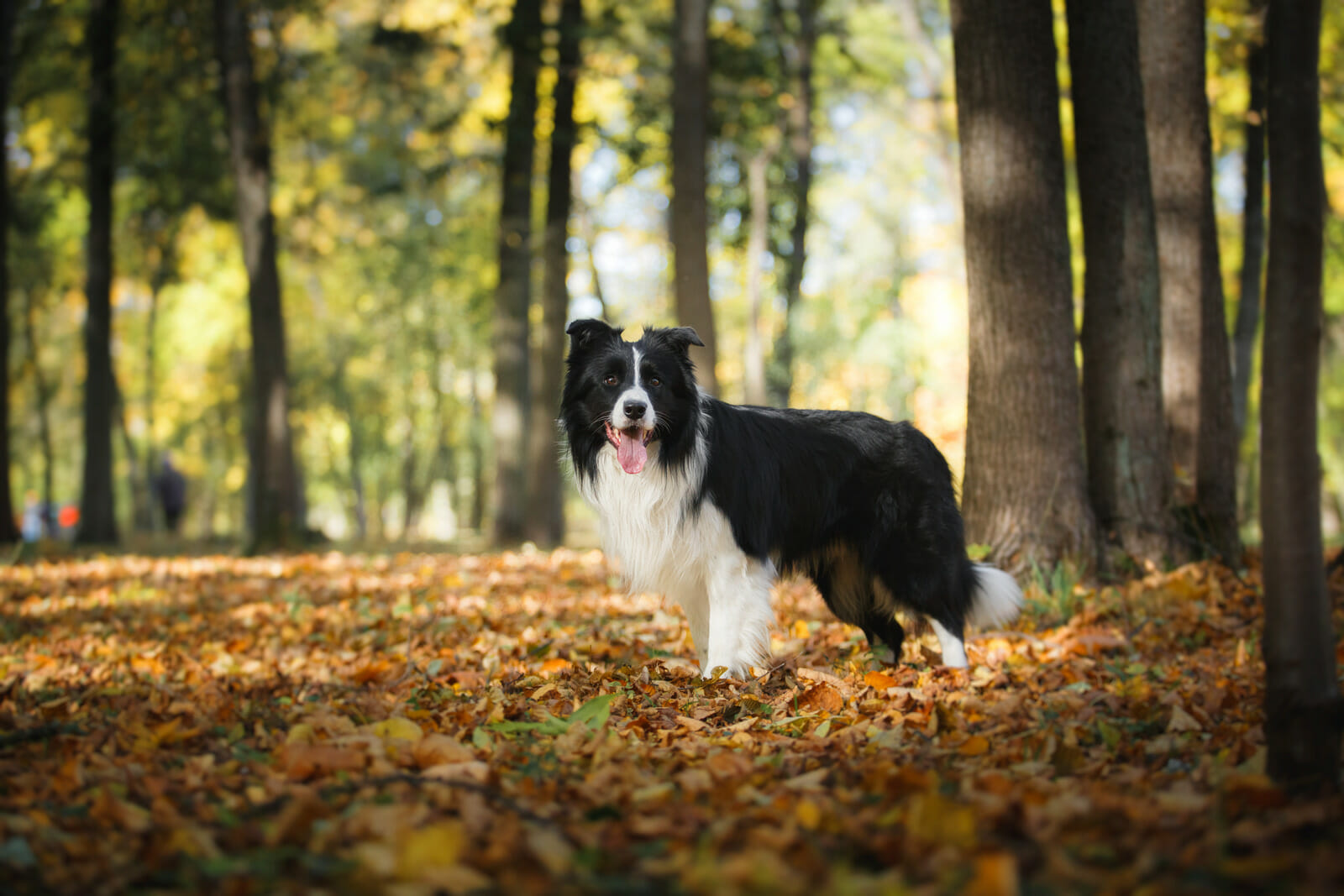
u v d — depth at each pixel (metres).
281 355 15.57
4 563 13.04
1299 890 2.20
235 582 10.98
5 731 4.11
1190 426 8.38
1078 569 7.14
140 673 5.95
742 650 5.23
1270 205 2.99
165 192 19.00
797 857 2.52
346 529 45.94
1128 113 7.47
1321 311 2.98
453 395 34.28
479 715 4.35
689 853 2.55
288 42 18.30
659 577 5.35
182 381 32.03
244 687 5.39
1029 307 7.11
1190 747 3.71
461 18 17.11
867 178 27.86
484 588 9.85
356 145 22.00
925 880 2.42
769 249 19.48
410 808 2.88
